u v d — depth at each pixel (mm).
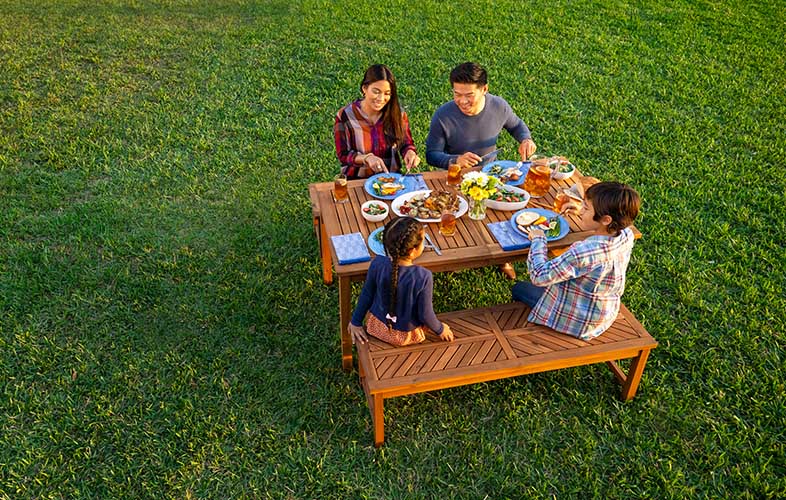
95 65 8211
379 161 4500
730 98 7598
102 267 4980
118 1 10359
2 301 4625
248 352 4293
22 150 6398
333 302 4715
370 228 4008
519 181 4473
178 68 8180
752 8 10172
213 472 3564
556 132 6848
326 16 9781
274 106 7301
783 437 3734
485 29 9391
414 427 3838
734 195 5852
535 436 3775
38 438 3725
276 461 3643
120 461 3613
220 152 6449
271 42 8938
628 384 3893
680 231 5406
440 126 4680
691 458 3639
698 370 4180
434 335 3686
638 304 4676
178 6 10180
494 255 3752
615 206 3264
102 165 6230
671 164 6336
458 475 3562
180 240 5277
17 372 4129
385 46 8836
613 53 8641
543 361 3504
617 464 3623
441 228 3879
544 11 10062
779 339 4363
